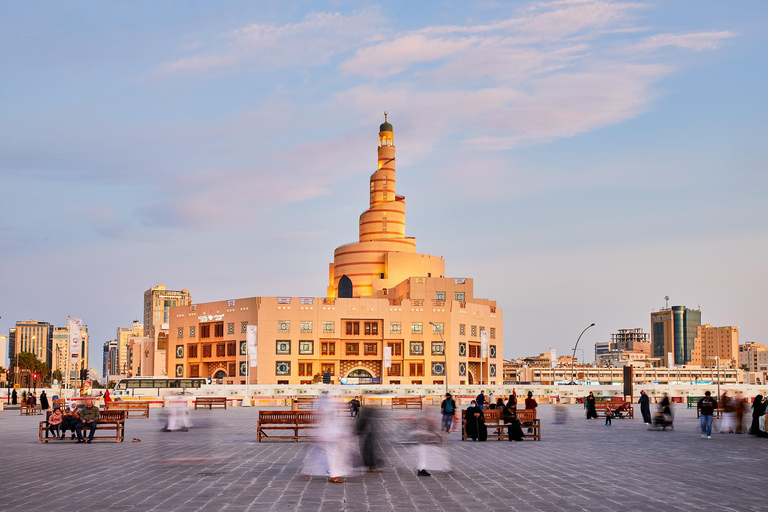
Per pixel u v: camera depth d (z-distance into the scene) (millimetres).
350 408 61219
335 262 175625
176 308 165250
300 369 146000
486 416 35594
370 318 148000
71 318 82000
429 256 171250
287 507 16172
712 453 28453
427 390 96750
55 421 34125
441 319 149625
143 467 23938
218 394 91312
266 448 31141
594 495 17828
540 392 99375
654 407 81312
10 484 19828
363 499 17312
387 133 178500
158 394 89250
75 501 16953
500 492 18391
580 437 37469
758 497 17438
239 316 149375
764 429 37219
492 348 163375
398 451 29984
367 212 176250
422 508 16062
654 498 17312
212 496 17719
